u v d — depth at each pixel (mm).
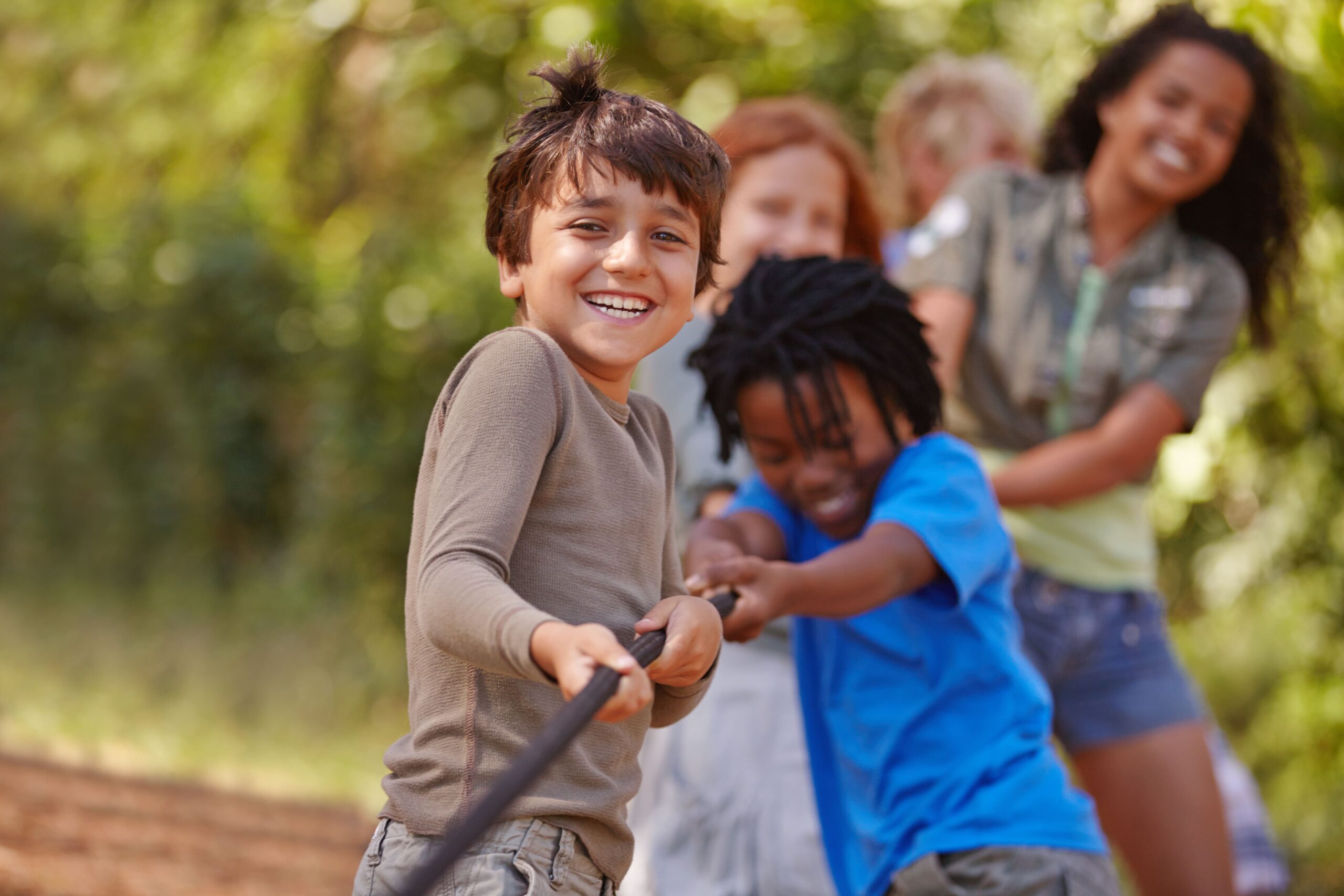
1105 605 5512
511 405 2900
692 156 3133
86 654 10648
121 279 13445
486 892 2889
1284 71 6141
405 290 12133
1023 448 5637
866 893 4051
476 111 11438
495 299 12039
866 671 4125
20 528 13141
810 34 10477
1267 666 10719
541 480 2961
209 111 13477
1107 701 5543
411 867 2980
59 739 8195
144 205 13656
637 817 4785
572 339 3090
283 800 8086
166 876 5762
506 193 3213
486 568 2760
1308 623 9938
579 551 2996
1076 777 7266
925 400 4133
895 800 4031
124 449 13227
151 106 13672
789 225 5551
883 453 4082
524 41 10930
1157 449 5559
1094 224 5676
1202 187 5660
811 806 4543
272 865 6406
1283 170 5887
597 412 3068
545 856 2945
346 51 12500
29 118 14398
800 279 4074
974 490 4031
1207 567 9984
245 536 13039
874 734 4086
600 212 3061
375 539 11977
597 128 3092
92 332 13742
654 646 2879
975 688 4023
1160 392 5562
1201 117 5512
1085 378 5539
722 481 4902
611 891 3125
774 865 4504
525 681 2984
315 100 12703
